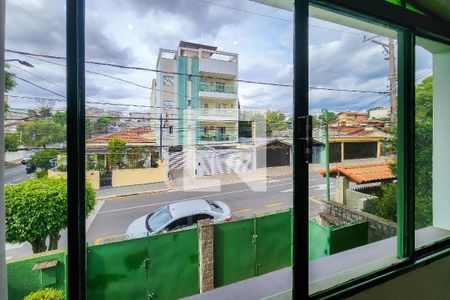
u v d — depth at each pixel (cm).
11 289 206
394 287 124
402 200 137
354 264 140
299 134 99
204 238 329
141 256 290
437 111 181
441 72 177
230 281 353
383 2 121
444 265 145
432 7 139
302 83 100
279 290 125
